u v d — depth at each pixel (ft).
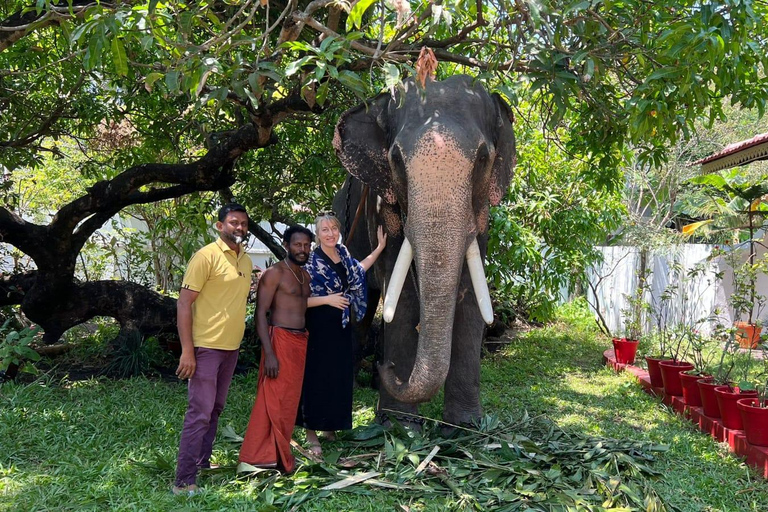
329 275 13.97
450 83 13.96
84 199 20.94
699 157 48.52
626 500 11.84
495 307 31.01
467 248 13.71
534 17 11.12
